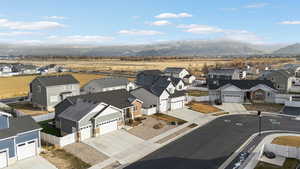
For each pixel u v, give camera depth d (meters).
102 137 33.09
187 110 50.09
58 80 53.59
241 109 51.44
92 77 105.50
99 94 41.31
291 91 69.69
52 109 50.78
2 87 80.62
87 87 64.00
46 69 135.50
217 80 64.31
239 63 168.38
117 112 36.41
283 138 33.25
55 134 35.12
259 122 38.12
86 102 35.88
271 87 56.88
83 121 31.73
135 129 36.88
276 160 26.55
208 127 38.94
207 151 29.02
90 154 27.97
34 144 27.16
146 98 48.66
